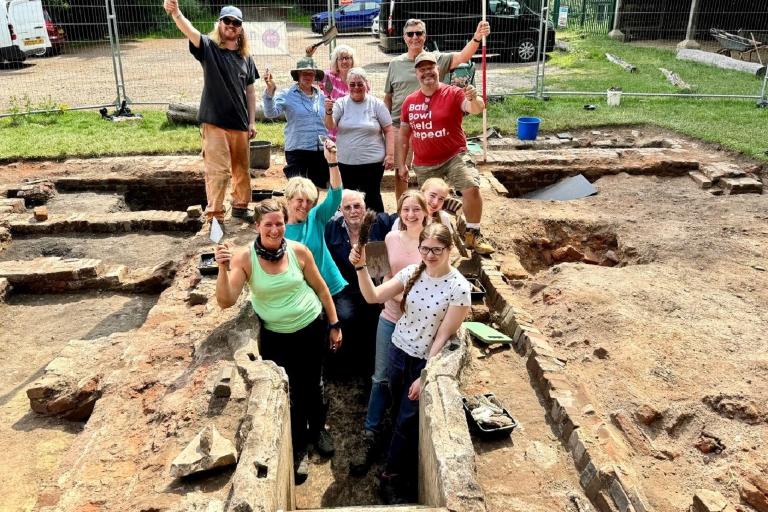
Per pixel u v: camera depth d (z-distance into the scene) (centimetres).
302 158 691
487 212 772
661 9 2150
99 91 1467
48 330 581
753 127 1113
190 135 1095
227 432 363
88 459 364
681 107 1274
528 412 408
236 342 437
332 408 516
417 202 440
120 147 1022
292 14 1764
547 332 513
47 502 352
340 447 473
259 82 1475
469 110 573
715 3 2034
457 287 398
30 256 704
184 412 383
